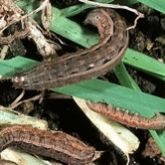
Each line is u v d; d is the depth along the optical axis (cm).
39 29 22
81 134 24
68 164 22
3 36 23
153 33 24
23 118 22
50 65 20
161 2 21
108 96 21
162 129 22
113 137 23
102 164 24
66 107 24
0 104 23
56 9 22
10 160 22
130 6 23
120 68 22
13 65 21
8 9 22
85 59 20
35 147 22
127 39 21
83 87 21
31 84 20
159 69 22
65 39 23
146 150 24
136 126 22
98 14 21
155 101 21
